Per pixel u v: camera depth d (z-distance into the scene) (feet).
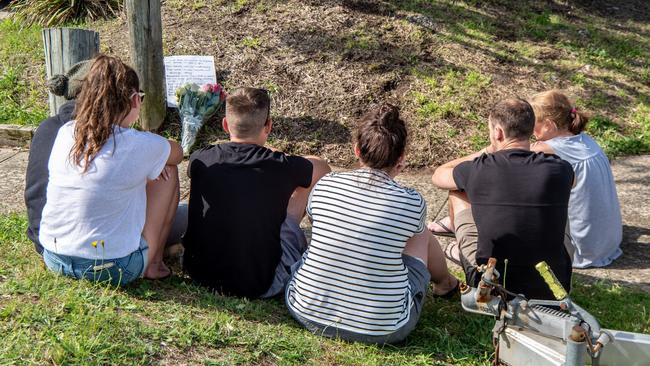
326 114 21.45
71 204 11.10
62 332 10.02
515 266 11.63
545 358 9.79
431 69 22.86
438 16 25.27
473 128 21.08
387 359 10.71
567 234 13.15
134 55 20.08
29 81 22.98
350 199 10.88
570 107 14.29
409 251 11.68
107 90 10.99
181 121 21.16
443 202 17.89
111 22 25.91
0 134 20.77
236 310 11.66
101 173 10.96
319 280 10.94
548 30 25.58
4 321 10.19
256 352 10.32
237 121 12.16
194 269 12.43
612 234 14.49
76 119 11.21
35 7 26.81
